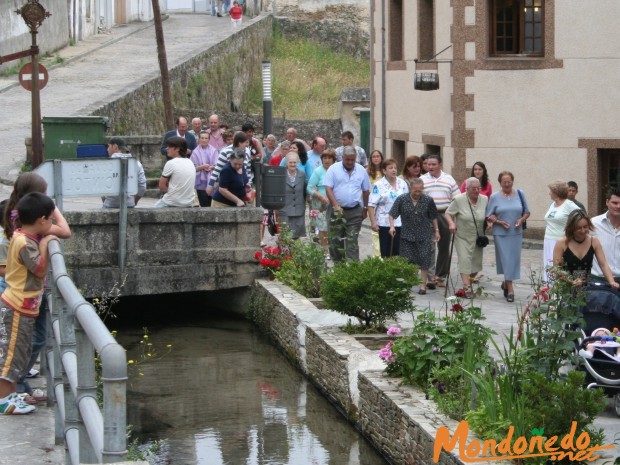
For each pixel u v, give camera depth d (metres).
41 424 11.52
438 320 14.94
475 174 26.52
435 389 14.10
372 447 15.25
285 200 26.08
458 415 13.14
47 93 47.91
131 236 23.48
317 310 20.23
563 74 33.78
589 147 33.78
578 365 13.84
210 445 15.36
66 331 9.54
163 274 23.72
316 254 23.36
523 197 23.72
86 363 8.00
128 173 18.61
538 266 28.97
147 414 16.94
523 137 34.22
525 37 34.38
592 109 33.72
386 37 41.12
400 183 24.58
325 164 27.72
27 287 11.71
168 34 70.12
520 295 24.33
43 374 13.96
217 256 24.16
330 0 74.94
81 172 18.34
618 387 14.02
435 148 37.12
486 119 34.44
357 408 16.03
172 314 25.31
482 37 34.19
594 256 16.03
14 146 37.91
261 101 65.50
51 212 11.54
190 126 48.56
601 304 15.55
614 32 33.44
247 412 17.06
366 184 25.28
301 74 69.56
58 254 10.53
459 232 24.11
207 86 57.59
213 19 82.31
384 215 24.45
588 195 33.97
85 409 7.61
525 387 12.09
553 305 13.35
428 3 37.06
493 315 21.66
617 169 34.12
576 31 33.59
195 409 17.22
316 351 18.50
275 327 21.84
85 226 23.06
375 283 18.25
